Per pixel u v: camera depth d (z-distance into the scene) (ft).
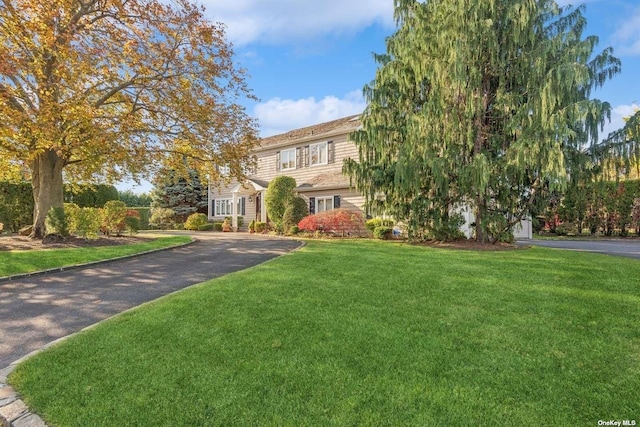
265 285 21.33
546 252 38.29
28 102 38.29
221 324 15.16
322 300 18.33
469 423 8.73
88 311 18.71
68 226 43.09
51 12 35.40
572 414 9.09
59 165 45.73
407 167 41.88
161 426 8.93
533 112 37.65
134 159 46.16
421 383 10.52
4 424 9.33
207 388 10.48
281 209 69.51
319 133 77.97
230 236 63.41
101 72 38.81
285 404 9.64
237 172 51.75
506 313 16.42
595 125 37.58
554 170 35.17
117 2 38.37
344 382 10.62
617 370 11.26
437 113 41.22
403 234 54.54
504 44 41.06
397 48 48.37
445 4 42.45
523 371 11.23
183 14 42.86
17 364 12.31
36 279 26.02
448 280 22.61
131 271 28.78
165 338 13.94
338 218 57.77
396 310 16.83
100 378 11.18
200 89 45.62
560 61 37.76
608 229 75.20
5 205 62.80
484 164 37.83
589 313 16.37
